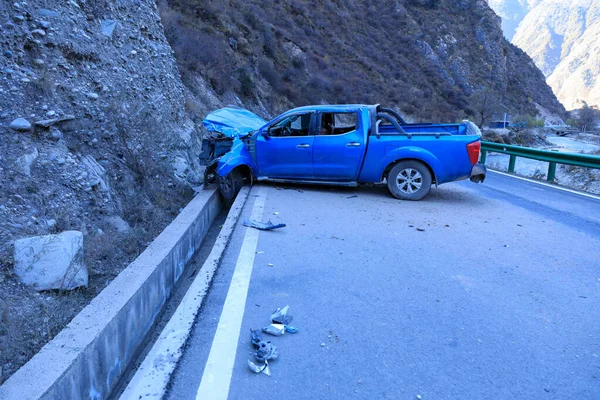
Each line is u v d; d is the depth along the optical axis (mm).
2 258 4004
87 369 2969
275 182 10094
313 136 9078
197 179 9492
